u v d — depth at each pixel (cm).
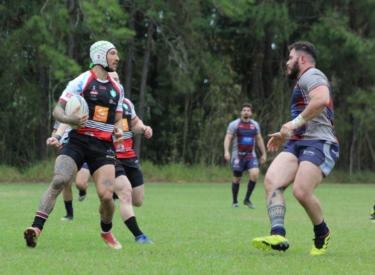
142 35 6719
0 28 5706
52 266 1176
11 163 6100
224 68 6456
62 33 5112
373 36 6706
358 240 1777
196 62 6138
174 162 6456
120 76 6650
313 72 1388
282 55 7138
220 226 2091
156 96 6856
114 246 1472
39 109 5894
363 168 7212
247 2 5947
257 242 1331
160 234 1817
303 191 1371
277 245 1325
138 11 6394
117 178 1600
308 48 1427
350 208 3130
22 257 1278
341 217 2606
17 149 6103
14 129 6081
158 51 6269
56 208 2683
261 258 1338
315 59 1438
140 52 6806
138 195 1733
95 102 1399
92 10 4838
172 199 3538
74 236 1716
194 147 6619
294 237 1822
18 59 5769
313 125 1407
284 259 1329
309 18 6938
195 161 6494
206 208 2936
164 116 6825
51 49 4903
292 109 1457
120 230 1902
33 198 3269
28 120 6072
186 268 1184
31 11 5544
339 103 6881
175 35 6138
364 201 3688
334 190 4978
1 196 3431
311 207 1394
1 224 1988
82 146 1401
